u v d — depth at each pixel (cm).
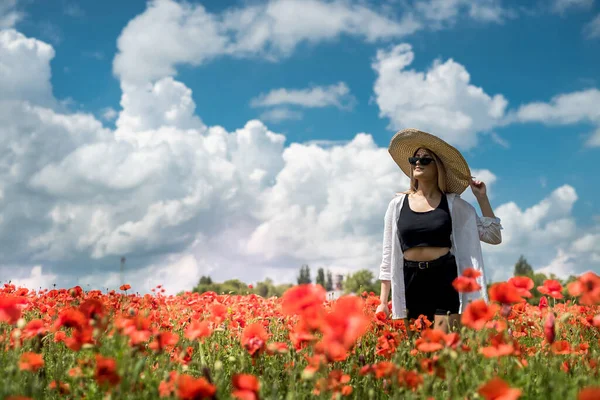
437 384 346
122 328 328
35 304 603
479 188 591
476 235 574
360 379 391
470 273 351
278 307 662
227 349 462
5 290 648
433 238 562
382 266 610
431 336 334
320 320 274
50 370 394
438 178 598
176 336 340
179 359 356
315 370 328
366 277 3628
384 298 611
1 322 493
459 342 332
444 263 559
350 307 272
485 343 371
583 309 517
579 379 330
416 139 609
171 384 307
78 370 335
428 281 562
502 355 327
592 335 523
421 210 585
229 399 331
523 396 320
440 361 331
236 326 493
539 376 361
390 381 360
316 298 295
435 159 598
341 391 341
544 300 555
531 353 409
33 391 315
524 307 521
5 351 388
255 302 695
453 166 598
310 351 406
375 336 483
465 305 554
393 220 603
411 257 573
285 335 532
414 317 572
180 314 648
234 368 418
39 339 380
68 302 603
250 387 284
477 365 339
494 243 592
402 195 612
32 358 330
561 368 371
